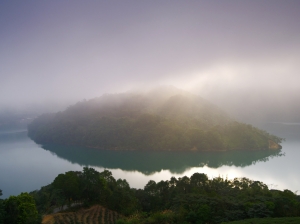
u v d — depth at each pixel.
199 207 35.62
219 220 33.34
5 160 130.50
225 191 49.06
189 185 52.97
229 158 121.19
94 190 53.94
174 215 36.28
